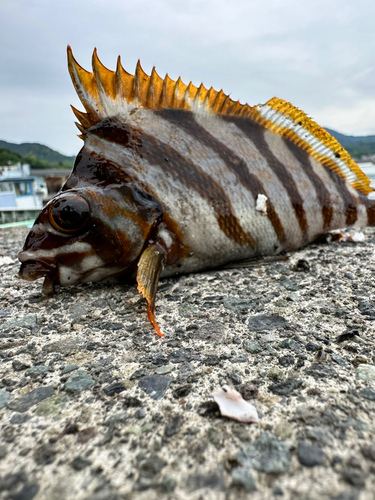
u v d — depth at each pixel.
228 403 0.08
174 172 0.14
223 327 0.11
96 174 0.14
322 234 0.19
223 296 0.14
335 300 0.13
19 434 0.07
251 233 0.16
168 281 0.15
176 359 0.10
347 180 0.19
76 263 0.13
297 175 0.17
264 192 0.16
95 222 0.13
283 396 0.08
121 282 0.15
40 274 0.14
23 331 0.12
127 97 0.14
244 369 0.09
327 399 0.08
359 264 0.16
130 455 0.07
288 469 0.06
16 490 0.06
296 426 0.07
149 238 0.14
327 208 0.18
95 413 0.08
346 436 0.07
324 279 0.15
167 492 0.06
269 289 0.14
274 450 0.07
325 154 0.18
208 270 0.16
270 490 0.06
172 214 0.14
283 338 0.11
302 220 0.18
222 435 0.07
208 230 0.15
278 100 0.17
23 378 0.09
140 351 0.10
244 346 0.10
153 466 0.07
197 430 0.07
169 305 0.13
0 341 0.11
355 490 0.06
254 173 0.16
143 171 0.14
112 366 0.10
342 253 0.18
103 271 0.14
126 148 0.14
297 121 0.18
